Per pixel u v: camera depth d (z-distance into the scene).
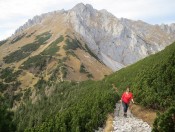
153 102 25.91
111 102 29.08
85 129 24.27
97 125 23.61
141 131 19.17
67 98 118.38
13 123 29.80
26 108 138.12
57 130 25.86
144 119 23.66
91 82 133.00
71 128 25.14
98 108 26.30
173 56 31.53
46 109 126.25
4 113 29.31
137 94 30.08
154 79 30.53
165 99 25.30
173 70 27.86
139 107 27.61
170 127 14.95
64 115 26.97
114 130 20.36
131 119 23.39
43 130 27.05
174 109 15.13
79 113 26.23
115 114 26.11
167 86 26.92
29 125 104.69
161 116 15.33
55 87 150.75
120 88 53.19
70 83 153.62
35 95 161.25
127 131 19.59
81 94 89.19
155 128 15.74
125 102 24.30
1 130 27.95
